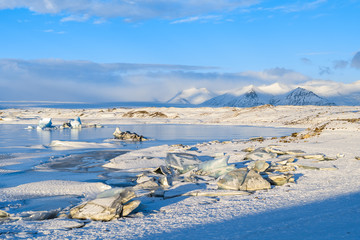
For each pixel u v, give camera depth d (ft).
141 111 479.41
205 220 30.17
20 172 70.79
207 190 44.86
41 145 132.26
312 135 117.39
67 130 253.85
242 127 278.26
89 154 102.73
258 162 57.31
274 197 38.88
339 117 255.50
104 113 490.08
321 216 28.12
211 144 119.55
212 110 468.75
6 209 41.73
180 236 25.39
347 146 86.43
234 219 29.89
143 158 84.28
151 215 33.68
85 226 30.14
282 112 354.54
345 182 45.78
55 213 36.94
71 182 58.08
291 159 66.13
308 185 45.73
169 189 49.16
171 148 103.71
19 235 27.32
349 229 23.41
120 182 59.82
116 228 28.96
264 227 26.17
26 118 431.43
